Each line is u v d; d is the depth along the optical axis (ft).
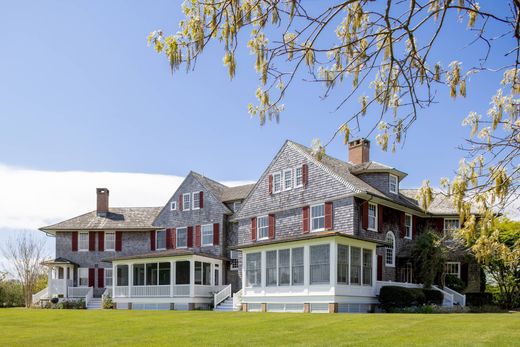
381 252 97.86
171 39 17.12
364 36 17.22
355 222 91.71
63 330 59.52
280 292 89.30
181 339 48.73
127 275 128.16
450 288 101.09
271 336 49.03
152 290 112.88
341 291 81.30
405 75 18.60
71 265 133.90
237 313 78.64
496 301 99.50
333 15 16.53
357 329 52.21
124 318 73.51
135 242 137.59
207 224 127.85
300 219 101.45
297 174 104.06
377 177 104.78
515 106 20.71
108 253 136.67
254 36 17.80
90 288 129.29
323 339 45.98
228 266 123.44
